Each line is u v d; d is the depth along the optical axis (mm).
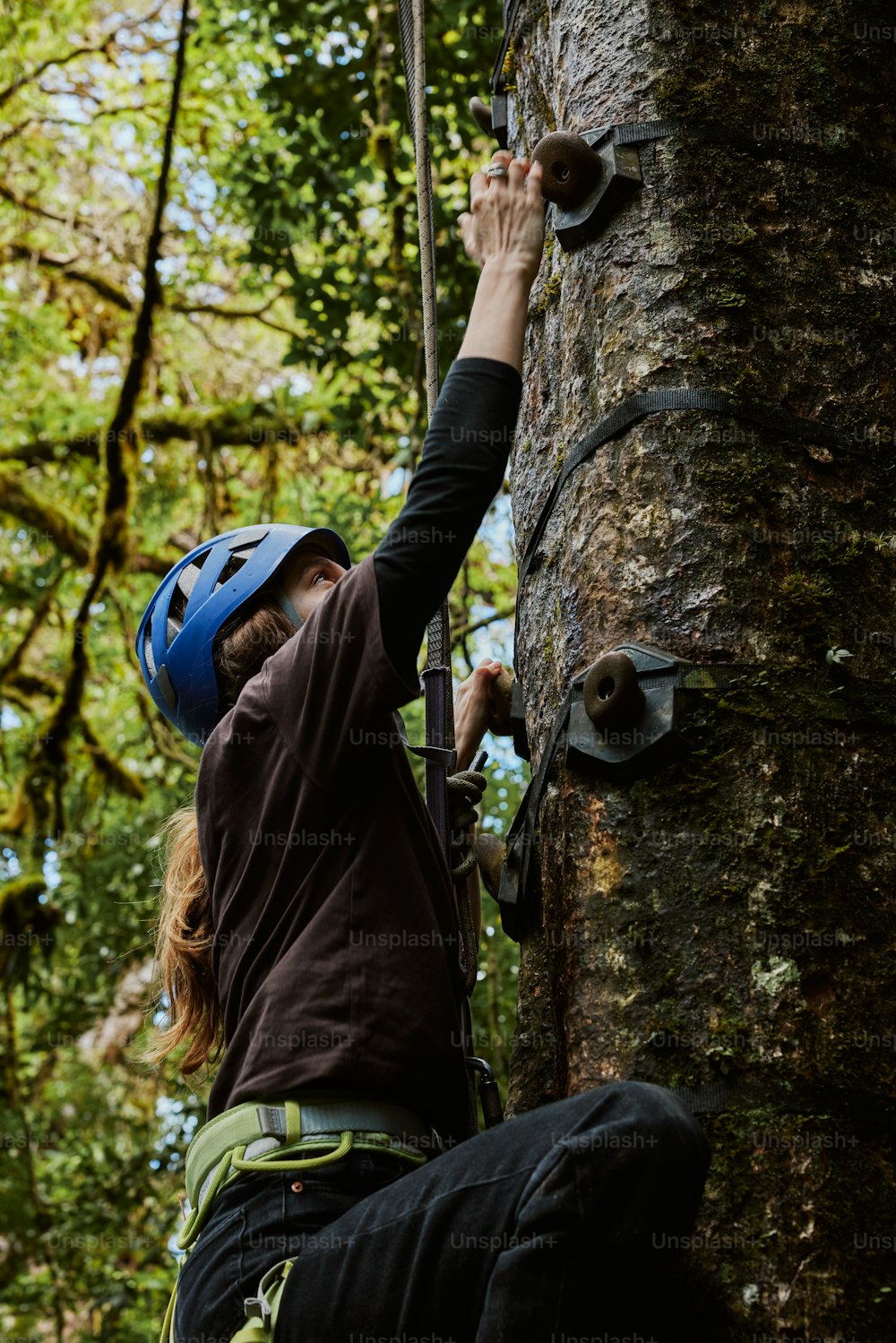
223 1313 1537
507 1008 6746
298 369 8930
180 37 7641
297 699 1795
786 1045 1650
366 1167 1611
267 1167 1601
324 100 6895
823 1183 1598
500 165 2020
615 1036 1717
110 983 8539
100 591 8328
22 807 8109
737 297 1951
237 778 1839
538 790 1977
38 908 8023
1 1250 8703
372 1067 1633
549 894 1915
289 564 2299
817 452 1904
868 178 2045
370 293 6895
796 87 2064
